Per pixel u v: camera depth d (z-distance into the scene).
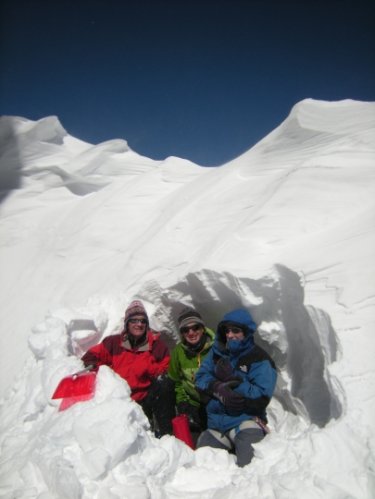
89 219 7.16
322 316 2.52
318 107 5.91
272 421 3.23
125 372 3.11
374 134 4.92
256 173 5.72
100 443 2.06
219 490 1.95
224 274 3.21
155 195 7.59
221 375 2.66
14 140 12.03
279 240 3.62
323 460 1.80
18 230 8.63
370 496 1.65
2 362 4.91
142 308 3.18
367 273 2.67
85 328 3.96
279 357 3.19
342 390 2.01
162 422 3.01
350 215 3.73
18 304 6.14
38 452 2.16
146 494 1.92
